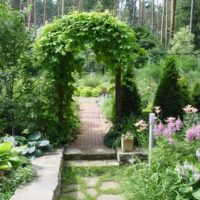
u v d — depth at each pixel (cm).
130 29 670
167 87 684
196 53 1742
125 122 689
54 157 566
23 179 446
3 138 594
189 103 707
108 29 642
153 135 516
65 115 690
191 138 463
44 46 653
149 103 861
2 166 436
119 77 692
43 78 672
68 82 686
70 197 475
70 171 577
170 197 402
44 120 669
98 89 1475
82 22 650
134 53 655
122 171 557
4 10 632
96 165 600
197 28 2938
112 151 642
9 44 636
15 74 653
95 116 985
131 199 435
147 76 1185
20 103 655
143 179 441
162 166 461
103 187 512
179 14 3144
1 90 663
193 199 393
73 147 668
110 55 659
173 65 691
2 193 404
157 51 1684
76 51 677
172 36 2289
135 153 600
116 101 701
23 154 559
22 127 665
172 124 488
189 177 410
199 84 747
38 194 405
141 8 3173
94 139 730
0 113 655
